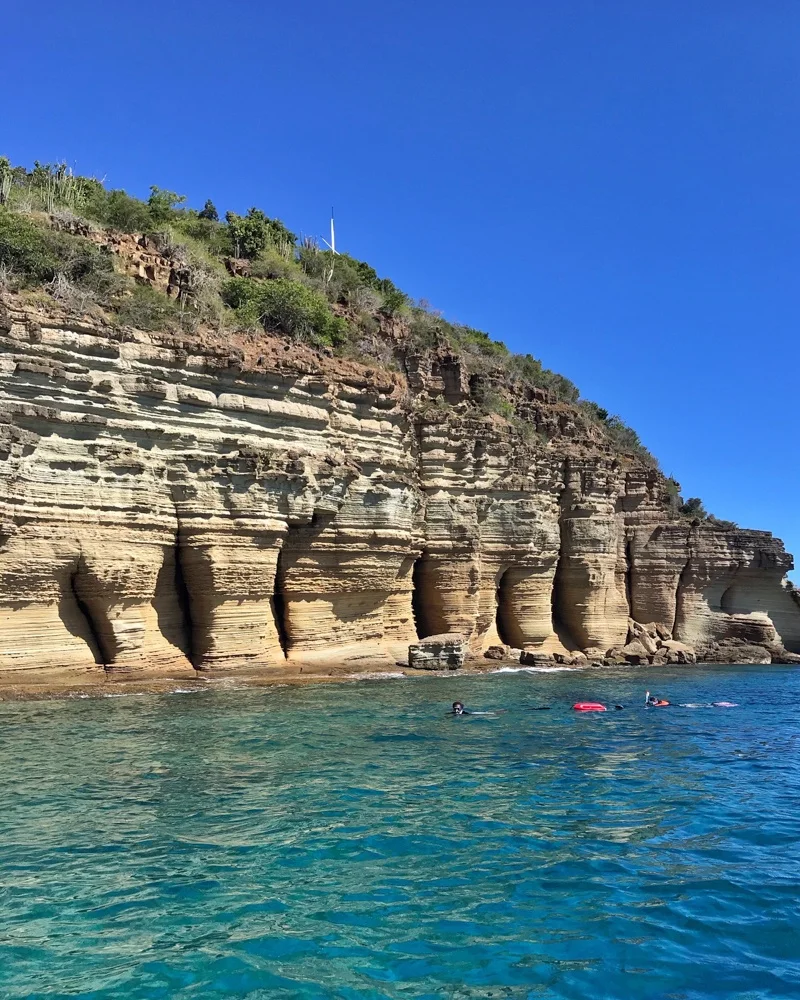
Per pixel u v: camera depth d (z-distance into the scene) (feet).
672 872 30.32
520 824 36.09
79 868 29.48
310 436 104.01
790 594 160.04
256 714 66.28
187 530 91.15
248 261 141.90
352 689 86.43
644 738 60.85
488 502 130.11
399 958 23.11
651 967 22.85
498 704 78.54
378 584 111.86
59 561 79.61
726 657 151.02
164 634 92.12
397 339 143.64
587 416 181.16
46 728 58.23
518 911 26.50
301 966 22.49
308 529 103.71
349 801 39.19
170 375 91.30
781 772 49.03
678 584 155.22
